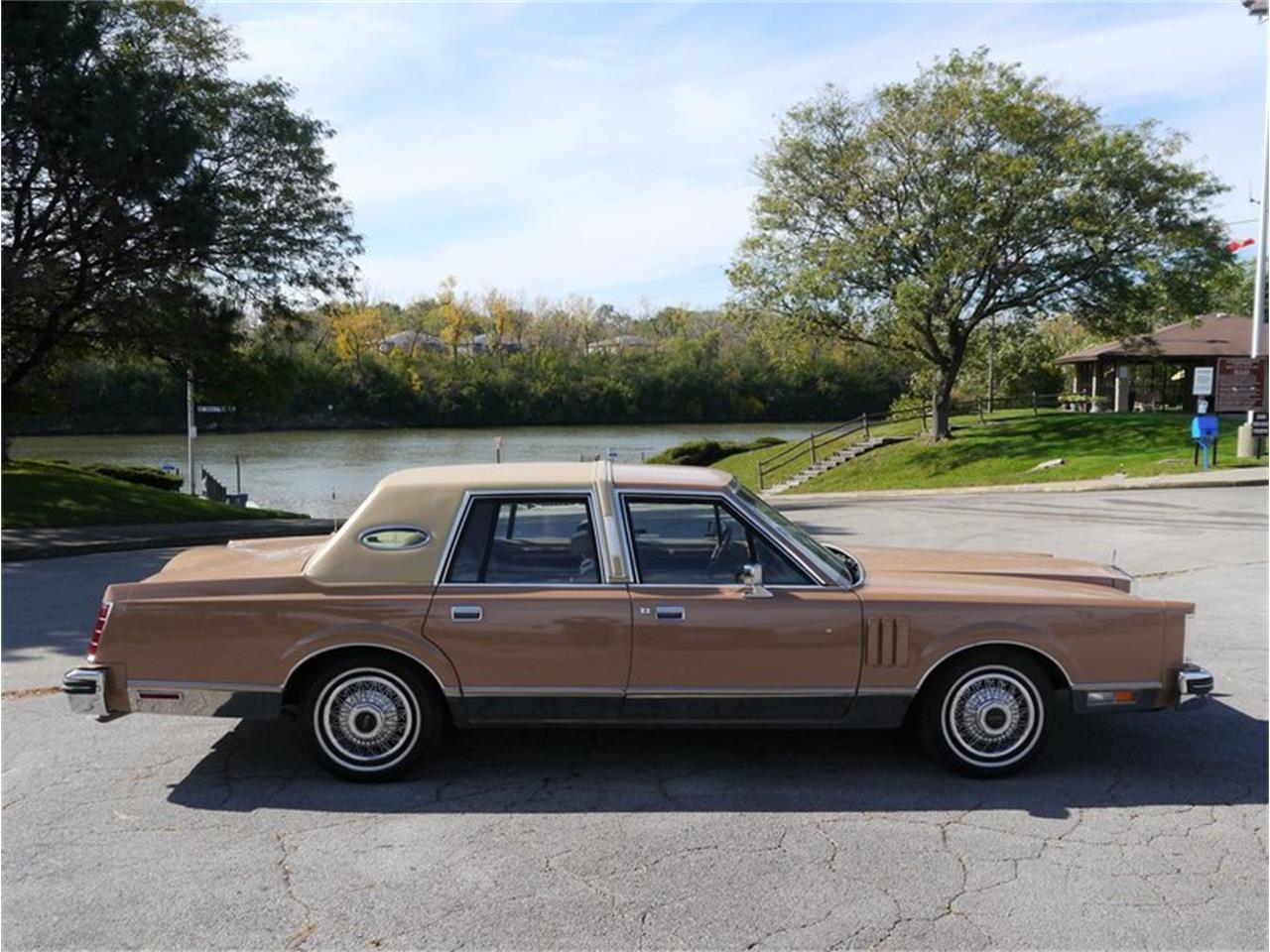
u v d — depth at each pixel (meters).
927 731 4.93
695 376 110.69
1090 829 4.32
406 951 3.36
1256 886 3.80
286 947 3.38
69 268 21.02
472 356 114.19
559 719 4.83
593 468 5.21
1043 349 58.31
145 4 22.72
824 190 34.75
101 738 5.59
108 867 3.99
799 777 4.93
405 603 4.76
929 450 36.16
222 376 26.12
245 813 4.51
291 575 4.91
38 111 17.98
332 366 96.69
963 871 3.92
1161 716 5.94
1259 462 24.70
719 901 3.68
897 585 5.03
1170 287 32.78
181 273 22.23
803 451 44.06
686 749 5.36
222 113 23.48
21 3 17.44
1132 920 3.54
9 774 5.02
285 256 24.86
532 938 3.43
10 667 7.34
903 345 36.81
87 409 79.69
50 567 14.13
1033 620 4.79
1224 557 12.41
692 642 4.74
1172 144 32.22
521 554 4.90
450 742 5.48
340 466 53.94
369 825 4.38
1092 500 20.70
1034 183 31.72
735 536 4.96
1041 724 4.89
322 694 4.84
